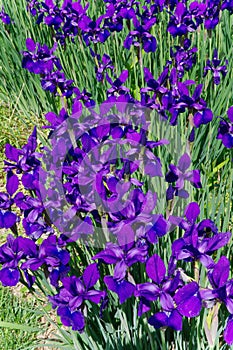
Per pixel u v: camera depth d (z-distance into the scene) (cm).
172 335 153
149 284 125
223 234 127
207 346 144
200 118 171
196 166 191
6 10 318
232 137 164
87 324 148
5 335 165
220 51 253
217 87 222
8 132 258
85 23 235
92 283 130
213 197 166
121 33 277
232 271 158
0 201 142
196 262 130
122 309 149
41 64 208
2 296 173
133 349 150
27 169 145
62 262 134
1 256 135
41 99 266
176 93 176
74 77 248
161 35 258
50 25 252
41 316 171
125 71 176
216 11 228
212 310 132
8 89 287
